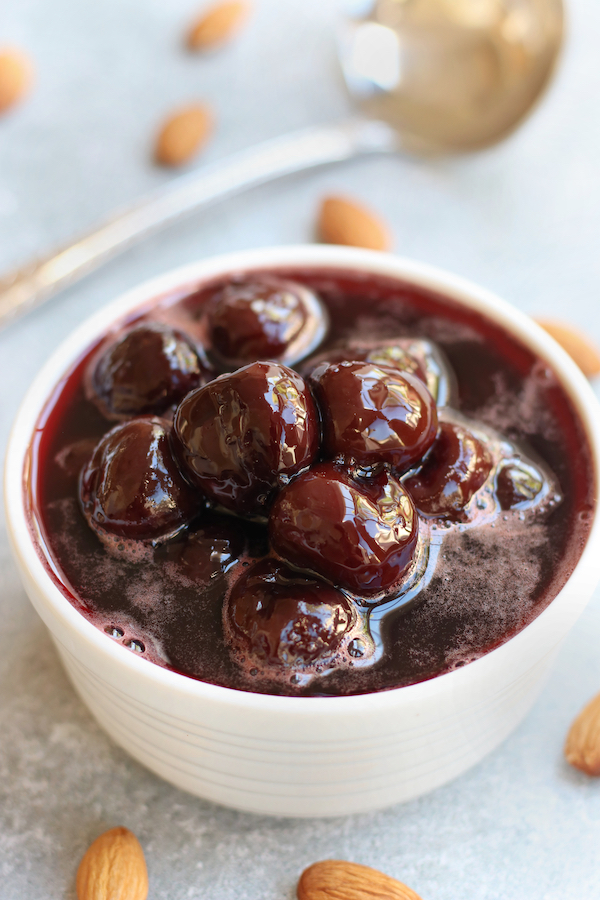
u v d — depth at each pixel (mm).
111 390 273
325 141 402
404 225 385
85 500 261
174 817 271
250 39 463
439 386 279
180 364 270
